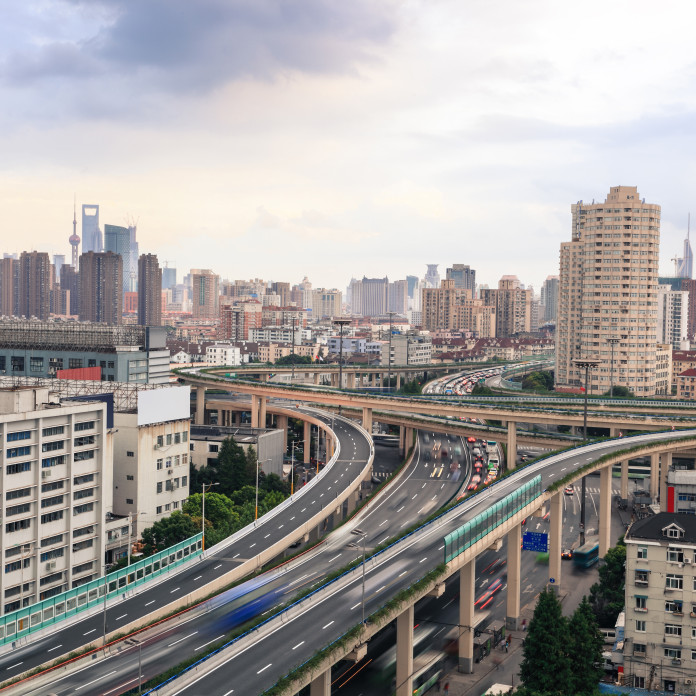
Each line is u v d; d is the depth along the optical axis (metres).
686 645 138.88
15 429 166.38
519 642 164.75
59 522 177.25
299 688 101.44
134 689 102.50
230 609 135.38
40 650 120.06
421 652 153.38
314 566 158.62
